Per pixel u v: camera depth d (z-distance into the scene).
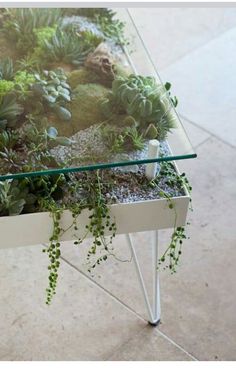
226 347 1.64
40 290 1.77
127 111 1.34
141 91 1.36
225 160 2.19
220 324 1.69
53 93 1.36
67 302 1.74
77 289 1.78
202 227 1.96
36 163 1.25
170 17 2.80
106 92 1.38
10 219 1.27
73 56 1.48
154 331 1.67
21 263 1.85
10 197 1.28
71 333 1.67
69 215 1.29
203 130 2.29
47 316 1.71
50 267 1.33
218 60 2.58
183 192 1.34
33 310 1.72
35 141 1.29
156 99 1.35
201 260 1.86
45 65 1.46
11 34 1.54
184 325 1.69
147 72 1.47
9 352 1.62
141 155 1.27
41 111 1.33
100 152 1.27
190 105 2.38
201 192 2.07
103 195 1.31
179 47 2.64
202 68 2.54
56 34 1.53
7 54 1.49
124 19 1.67
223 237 1.93
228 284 1.80
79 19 1.63
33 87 1.36
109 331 1.67
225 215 2.00
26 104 1.34
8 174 1.23
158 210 1.33
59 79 1.41
